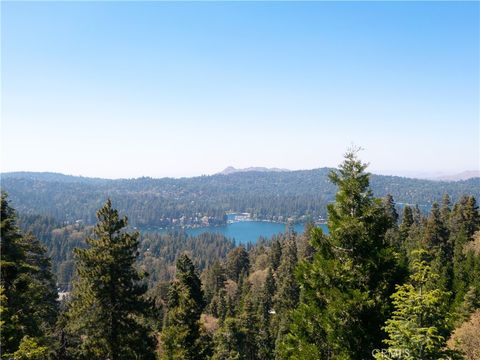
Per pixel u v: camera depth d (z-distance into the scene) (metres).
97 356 25.17
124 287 26.22
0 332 19.42
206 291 98.50
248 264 122.75
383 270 17.80
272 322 66.50
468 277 51.56
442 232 67.69
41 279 36.81
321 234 19.34
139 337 26.33
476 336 29.97
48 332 29.39
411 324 11.81
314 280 18.91
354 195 18.81
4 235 24.42
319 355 18.31
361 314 17.09
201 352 31.11
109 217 26.75
